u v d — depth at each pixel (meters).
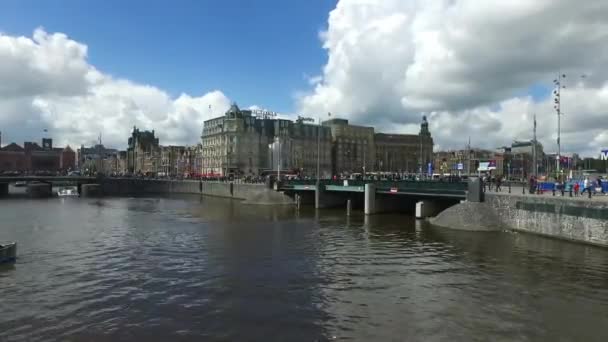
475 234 46.59
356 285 27.12
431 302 23.66
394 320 21.03
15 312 22.27
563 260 33.19
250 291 25.89
